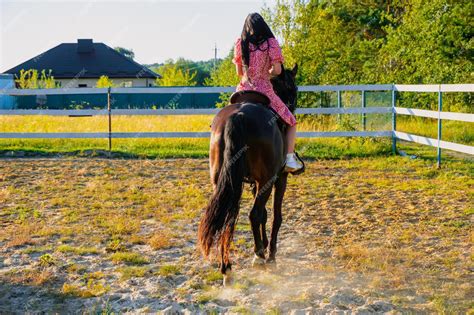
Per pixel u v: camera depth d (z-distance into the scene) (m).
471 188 9.63
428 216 7.80
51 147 15.08
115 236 6.83
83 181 10.66
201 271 5.59
